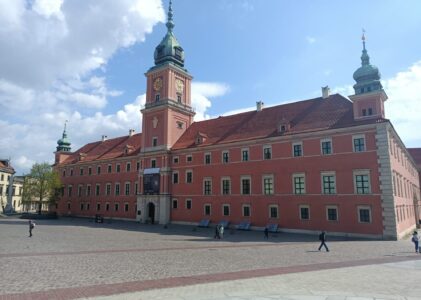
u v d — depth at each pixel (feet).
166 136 217.15
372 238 128.16
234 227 174.19
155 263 66.28
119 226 188.65
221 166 186.29
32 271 56.85
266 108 194.70
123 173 255.50
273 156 164.66
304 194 151.02
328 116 156.66
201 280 49.78
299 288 43.78
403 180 161.89
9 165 366.43
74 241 108.68
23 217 271.49
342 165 141.18
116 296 39.86
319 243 110.01
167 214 208.33
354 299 37.83
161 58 236.22
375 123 133.59
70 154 338.54
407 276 52.75
